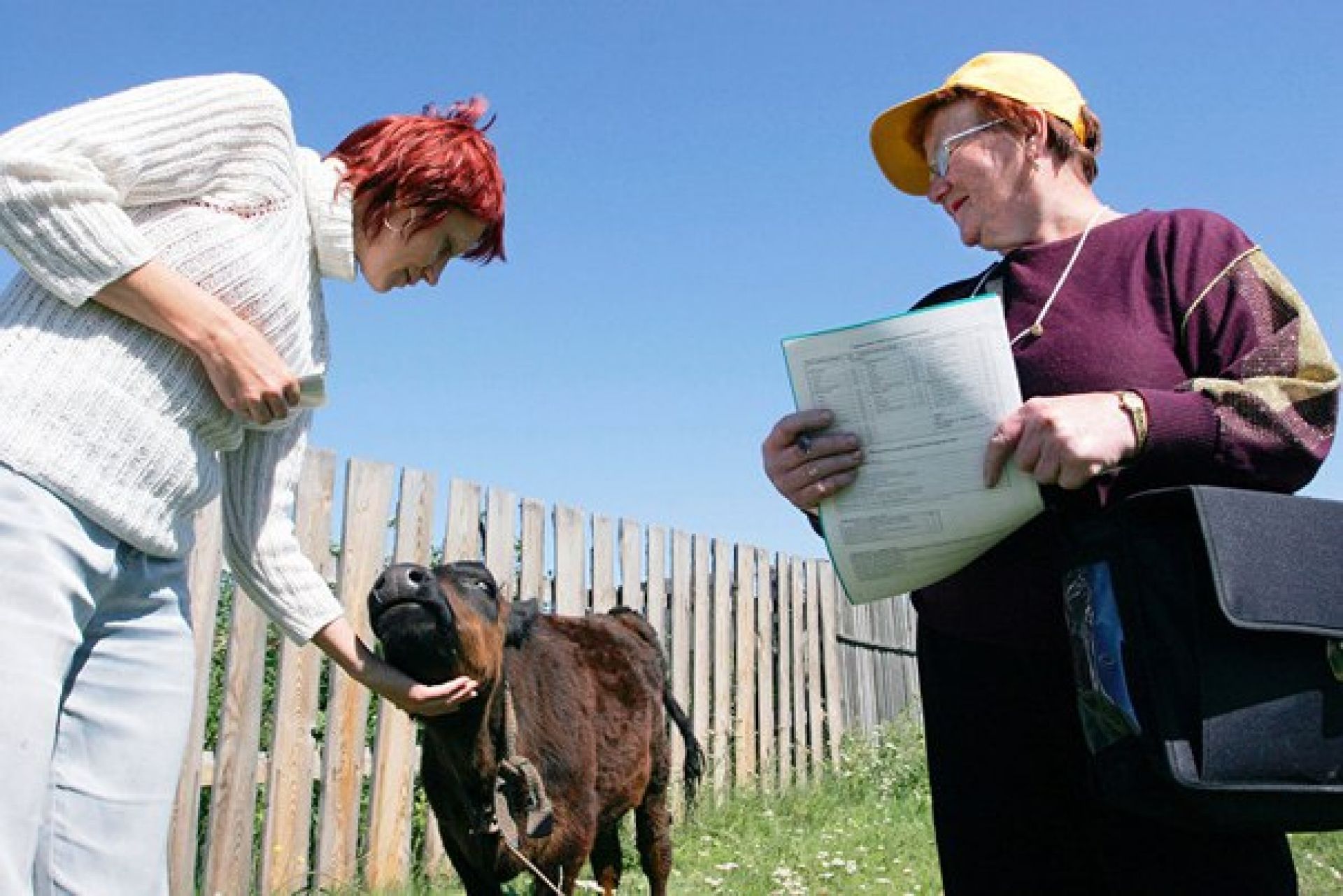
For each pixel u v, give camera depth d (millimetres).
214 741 5980
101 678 2262
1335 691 1865
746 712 8969
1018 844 2307
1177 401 2010
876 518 2199
